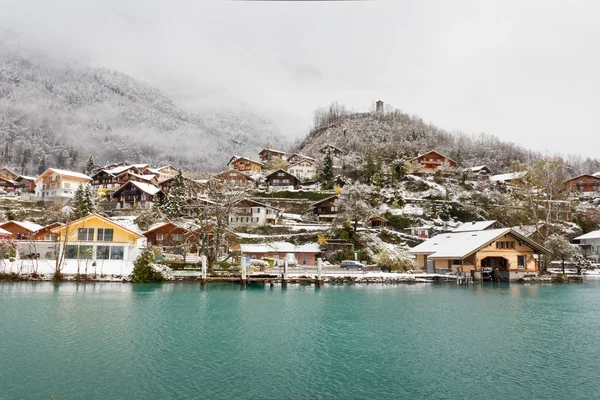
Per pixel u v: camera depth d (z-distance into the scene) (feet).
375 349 70.74
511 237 196.24
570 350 70.74
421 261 237.66
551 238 225.56
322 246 263.90
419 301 126.52
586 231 325.83
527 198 333.83
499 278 188.65
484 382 55.72
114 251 186.39
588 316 101.45
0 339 73.87
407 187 395.55
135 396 49.52
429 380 56.24
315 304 119.14
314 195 380.37
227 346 71.61
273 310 107.96
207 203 206.59
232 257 219.61
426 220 335.67
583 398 50.52
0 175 472.85
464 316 100.94
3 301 114.11
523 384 54.90
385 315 101.55
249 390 51.93
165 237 236.84
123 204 346.95
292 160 524.11
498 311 108.17
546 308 113.80
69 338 75.05
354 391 52.21
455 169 454.81
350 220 288.30
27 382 53.57
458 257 189.06
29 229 232.32
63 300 117.29
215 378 55.93
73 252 184.24
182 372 58.03
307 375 57.72
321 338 78.18
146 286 155.12
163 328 84.43
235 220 312.09
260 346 71.87
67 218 293.23
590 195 406.21
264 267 197.36
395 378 56.85
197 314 100.53
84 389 51.47
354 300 127.85
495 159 628.69
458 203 354.95
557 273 216.54
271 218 318.24
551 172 289.74
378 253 238.27
